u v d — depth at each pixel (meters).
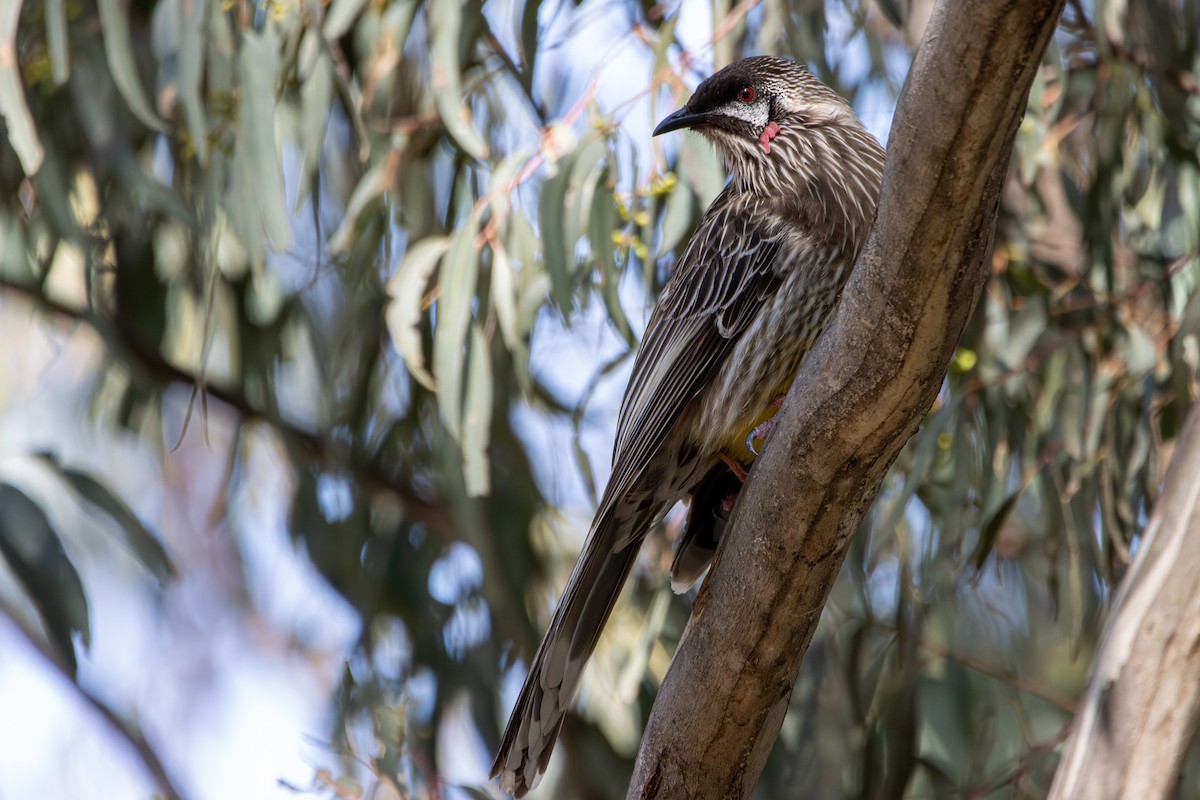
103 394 11.18
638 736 10.12
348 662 9.13
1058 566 8.80
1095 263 8.80
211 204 8.48
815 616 5.56
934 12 4.46
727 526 5.68
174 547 13.89
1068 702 9.67
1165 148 9.20
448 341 7.98
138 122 9.47
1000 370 8.86
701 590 5.74
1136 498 8.76
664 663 10.27
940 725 9.27
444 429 9.07
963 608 10.54
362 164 9.25
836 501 5.29
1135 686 6.27
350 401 10.06
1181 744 6.21
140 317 10.50
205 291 8.48
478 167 9.09
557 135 8.23
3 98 7.72
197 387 8.36
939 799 9.20
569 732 10.27
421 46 9.60
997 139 4.48
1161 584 6.34
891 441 5.14
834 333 5.08
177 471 13.96
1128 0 9.12
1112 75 8.67
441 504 10.38
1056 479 8.80
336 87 9.05
